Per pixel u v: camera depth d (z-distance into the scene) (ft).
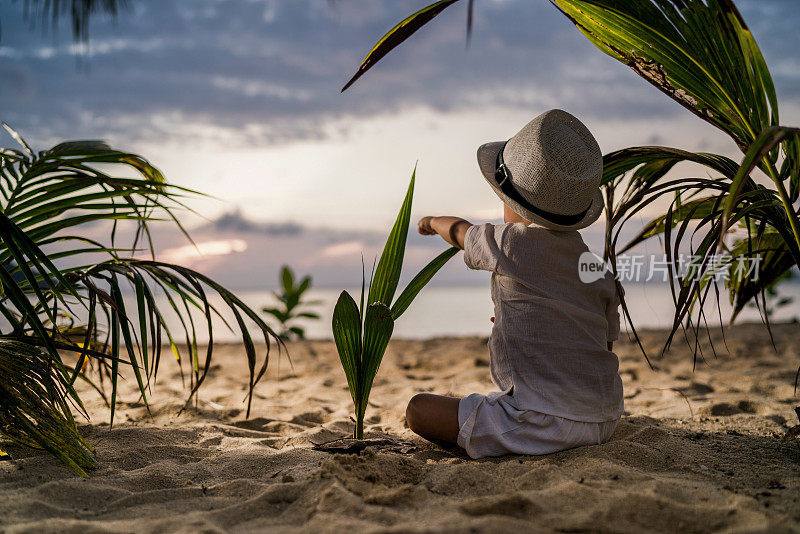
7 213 6.36
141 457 6.26
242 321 6.61
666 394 10.02
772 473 5.44
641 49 5.73
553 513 4.24
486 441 5.93
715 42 5.46
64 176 6.56
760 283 7.33
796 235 5.65
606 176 6.68
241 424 8.43
